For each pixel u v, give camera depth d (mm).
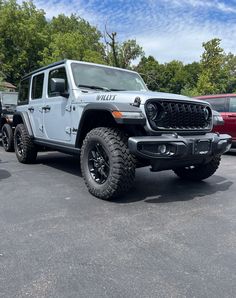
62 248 2680
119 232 3020
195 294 2057
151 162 3736
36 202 3916
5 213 3518
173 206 3803
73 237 2900
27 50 48406
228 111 8445
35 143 6176
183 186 4766
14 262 2443
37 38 48344
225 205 3861
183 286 2143
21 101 6812
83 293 2062
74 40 42562
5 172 5629
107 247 2707
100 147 4027
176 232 3029
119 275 2271
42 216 3432
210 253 2611
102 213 3535
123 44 24609
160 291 2086
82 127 4484
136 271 2326
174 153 3682
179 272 2316
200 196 4238
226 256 2564
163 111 3770
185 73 51094
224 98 8602
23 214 3488
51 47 44344
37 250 2641
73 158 7273
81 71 4988
